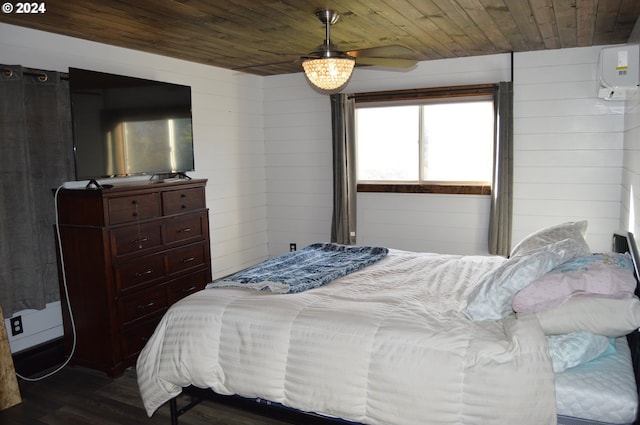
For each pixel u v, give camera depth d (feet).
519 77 14.51
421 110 16.24
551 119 14.34
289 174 18.74
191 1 9.02
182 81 15.06
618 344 6.84
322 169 18.08
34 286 10.56
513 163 14.79
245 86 17.84
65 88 11.25
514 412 5.78
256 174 18.69
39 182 10.87
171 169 13.32
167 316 8.13
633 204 10.69
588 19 10.68
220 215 16.92
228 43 12.67
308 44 12.89
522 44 13.32
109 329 10.50
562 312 6.34
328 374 6.63
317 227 18.48
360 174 17.57
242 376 7.18
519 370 5.85
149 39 12.14
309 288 8.50
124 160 11.81
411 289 8.45
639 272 6.92
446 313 7.22
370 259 10.66
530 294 6.70
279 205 19.08
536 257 6.99
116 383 10.45
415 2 9.28
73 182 11.60
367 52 9.06
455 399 5.98
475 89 14.94
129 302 10.94
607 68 10.06
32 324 11.10
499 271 7.18
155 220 11.59
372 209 17.22
